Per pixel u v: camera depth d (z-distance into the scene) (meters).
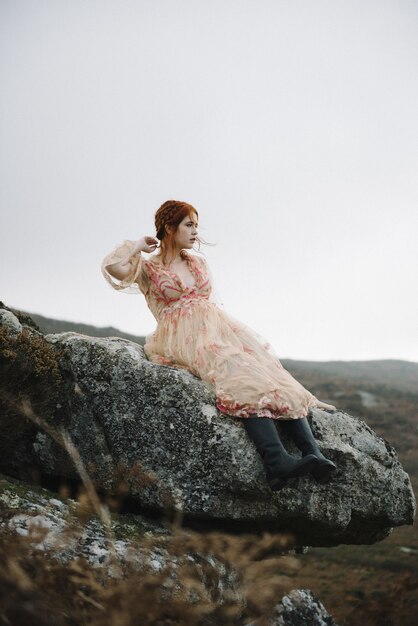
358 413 20.78
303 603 4.41
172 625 3.33
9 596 3.00
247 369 4.68
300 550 5.84
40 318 28.69
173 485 4.66
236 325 5.18
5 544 3.35
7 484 4.64
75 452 4.04
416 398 24.58
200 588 3.66
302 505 4.70
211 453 4.62
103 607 3.12
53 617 3.06
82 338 5.20
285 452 4.40
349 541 5.38
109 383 4.95
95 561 3.91
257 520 4.71
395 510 5.01
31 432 5.08
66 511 4.54
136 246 5.09
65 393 5.05
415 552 8.45
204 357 4.86
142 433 4.80
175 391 4.79
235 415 4.57
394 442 16.66
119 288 5.11
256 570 3.84
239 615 4.09
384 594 6.25
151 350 5.30
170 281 5.15
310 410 5.04
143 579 3.44
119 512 4.93
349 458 4.84
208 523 4.85
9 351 4.57
